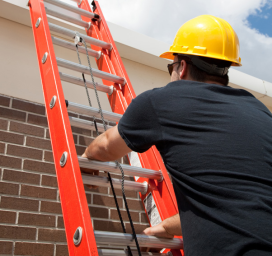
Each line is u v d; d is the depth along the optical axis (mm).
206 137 1129
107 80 2455
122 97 2299
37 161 2547
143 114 1220
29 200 2354
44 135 2705
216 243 990
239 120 1173
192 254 1048
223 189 1035
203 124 1157
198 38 1528
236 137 1124
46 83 1904
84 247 1218
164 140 1179
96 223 2586
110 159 1501
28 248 2186
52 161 2631
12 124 2582
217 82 1431
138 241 1462
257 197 1013
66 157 1497
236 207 1003
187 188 1103
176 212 1718
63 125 1601
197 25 1573
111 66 2479
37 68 3051
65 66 2109
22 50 3057
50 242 2301
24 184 2393
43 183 2484
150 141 1210
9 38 3043
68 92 3139
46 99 1850
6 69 2855
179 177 1138
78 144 2861
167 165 1199
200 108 1192
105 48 2547
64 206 1415
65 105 1700
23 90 2828
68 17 2643
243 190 1027
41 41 2135
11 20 3146
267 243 927
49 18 3238
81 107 1880
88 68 2170
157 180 1879
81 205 1312
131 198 2904
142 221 2859
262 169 1080
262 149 1125
